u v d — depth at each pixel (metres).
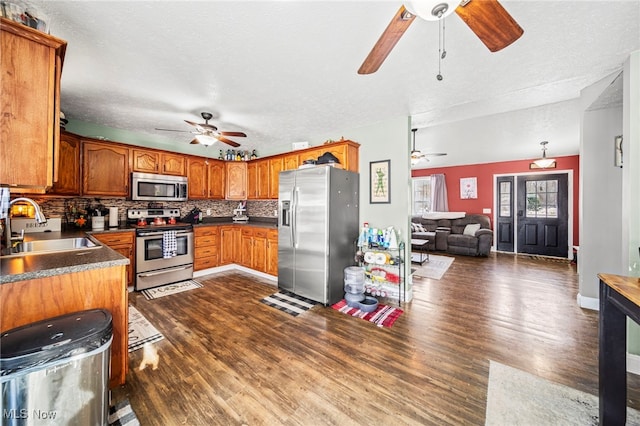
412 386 1.67
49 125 1.33
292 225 3.31
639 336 1.80
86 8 1.37
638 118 1.80
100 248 2.05
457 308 2.93
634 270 1.81
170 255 3.71
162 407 1.49
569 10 1.40
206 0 1.32
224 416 1.43
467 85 2.32
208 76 2.14
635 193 1.82
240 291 3.47
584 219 2.87
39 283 1.37
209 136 2.90
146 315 2.71
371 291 3.40
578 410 1.47
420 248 6.34
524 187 6.11
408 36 1.61
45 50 1.32
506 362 1.92
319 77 2.16
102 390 1.23
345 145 3.37
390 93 2.49
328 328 2.46
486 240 5.72
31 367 1.01
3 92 1.21
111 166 3.45
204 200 4.77
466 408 1.49
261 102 2.70
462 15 1.09
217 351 2.06
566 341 2.21
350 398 1.57
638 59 1.79
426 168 7.51
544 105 2.91
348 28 1.55
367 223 3.44
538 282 3.88
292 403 1.53
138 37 1.63
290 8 1.38
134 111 2.98
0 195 1.54
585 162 2.82
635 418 1.40
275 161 4.29
